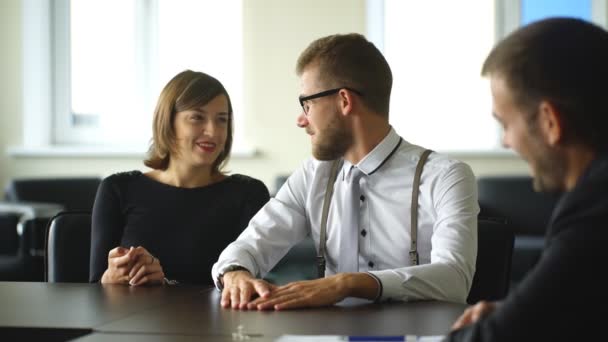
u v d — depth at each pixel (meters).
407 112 5.69
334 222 2.06
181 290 1.85
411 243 1.97
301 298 1.59
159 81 5.88
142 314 1.51
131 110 5.93
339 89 1.94
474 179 1.99
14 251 4.32
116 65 5.93
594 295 1.00
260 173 5.75
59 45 5.93
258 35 5.71
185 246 2.40
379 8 5.60
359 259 2.02
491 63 1.15
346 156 2.03
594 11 5.43
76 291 1.83
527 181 5.35
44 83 5.91
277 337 1.29
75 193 4.98
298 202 2.14
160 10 5.85
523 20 5.55
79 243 2.38
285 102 5.70
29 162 5.92
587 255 1.00
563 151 1.10
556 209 1.07
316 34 5.65
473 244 1.86
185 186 2.49
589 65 1.07
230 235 2.44
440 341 1.23
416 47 5.65
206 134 2.43
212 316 1.49
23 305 1.62
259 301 1.58
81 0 5.91
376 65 1.97
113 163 5.84
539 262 1.06
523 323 1.03
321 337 1.27
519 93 1.10
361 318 1.46
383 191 2.00
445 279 1.73
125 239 2.41
